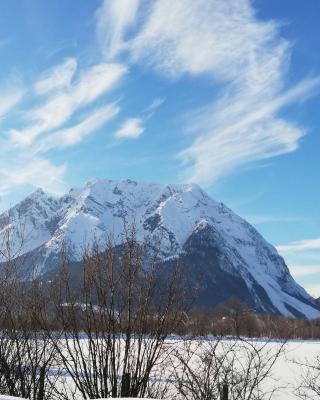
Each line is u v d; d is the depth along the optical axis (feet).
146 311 18.07
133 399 11.72
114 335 17.52
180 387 18.08
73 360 17.34
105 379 17.08
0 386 18.22
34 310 18.45
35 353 18.80
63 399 18.62
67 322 17.88
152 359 17.62
